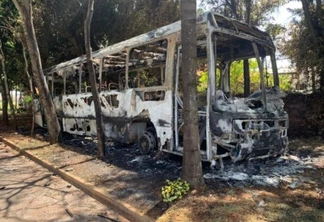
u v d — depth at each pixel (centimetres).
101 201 452
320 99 940
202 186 442
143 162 636
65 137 1070
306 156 668
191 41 421
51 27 1347
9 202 462
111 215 407
